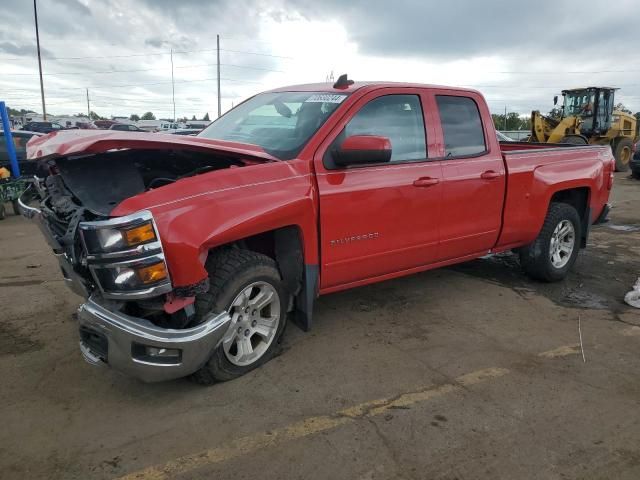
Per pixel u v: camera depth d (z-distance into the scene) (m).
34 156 3.22
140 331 2.90
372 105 4.04
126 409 3.17
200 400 3.26
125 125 32.84
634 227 8.79
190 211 2.98
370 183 3.91
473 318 4.62
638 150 16.02
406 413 3.14
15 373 3.58
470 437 2.92
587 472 2.65
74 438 2.89
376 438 2.90
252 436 2.91
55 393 3.34
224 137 4.29
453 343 4.11
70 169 3.21
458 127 4.61
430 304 4.94
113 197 3.13
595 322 4.59
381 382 3.50
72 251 2.99
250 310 3.52
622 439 2.92
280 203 3.37
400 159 4.17
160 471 2.64
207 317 3.16
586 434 2.96
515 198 4.97
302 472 2.63
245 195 3.24
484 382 3.51
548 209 5.39
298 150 3.70
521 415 3.13
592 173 5.65
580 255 6.86
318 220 3.68
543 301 5.10
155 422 3.04
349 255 3.91
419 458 2.74
